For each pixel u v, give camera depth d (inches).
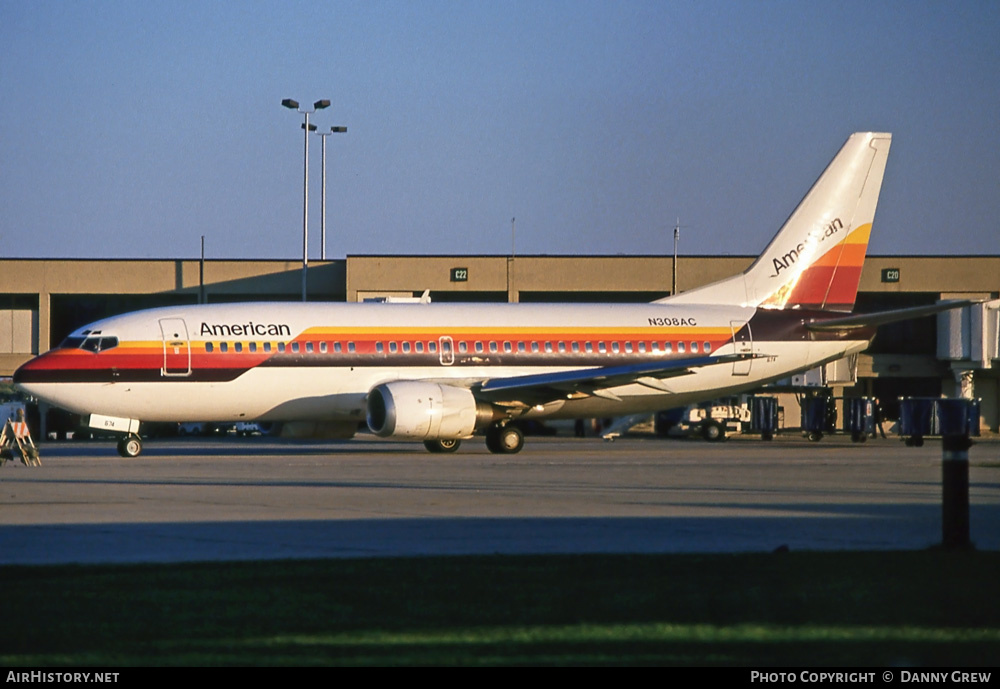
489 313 4965.6
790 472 3690.9
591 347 5012.3
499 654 1187.9
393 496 2874.0
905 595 1491.1
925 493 2970.0
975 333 7367.1
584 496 2878.9
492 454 4753.9
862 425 6264.8
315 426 4901.6
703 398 5260.8
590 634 1274.6
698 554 1857.8
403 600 1470.2
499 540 2087.8
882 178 5482.3
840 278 5433.1
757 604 1439.5
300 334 4658.0
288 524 2309.3
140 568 1721.2
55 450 5251.0
